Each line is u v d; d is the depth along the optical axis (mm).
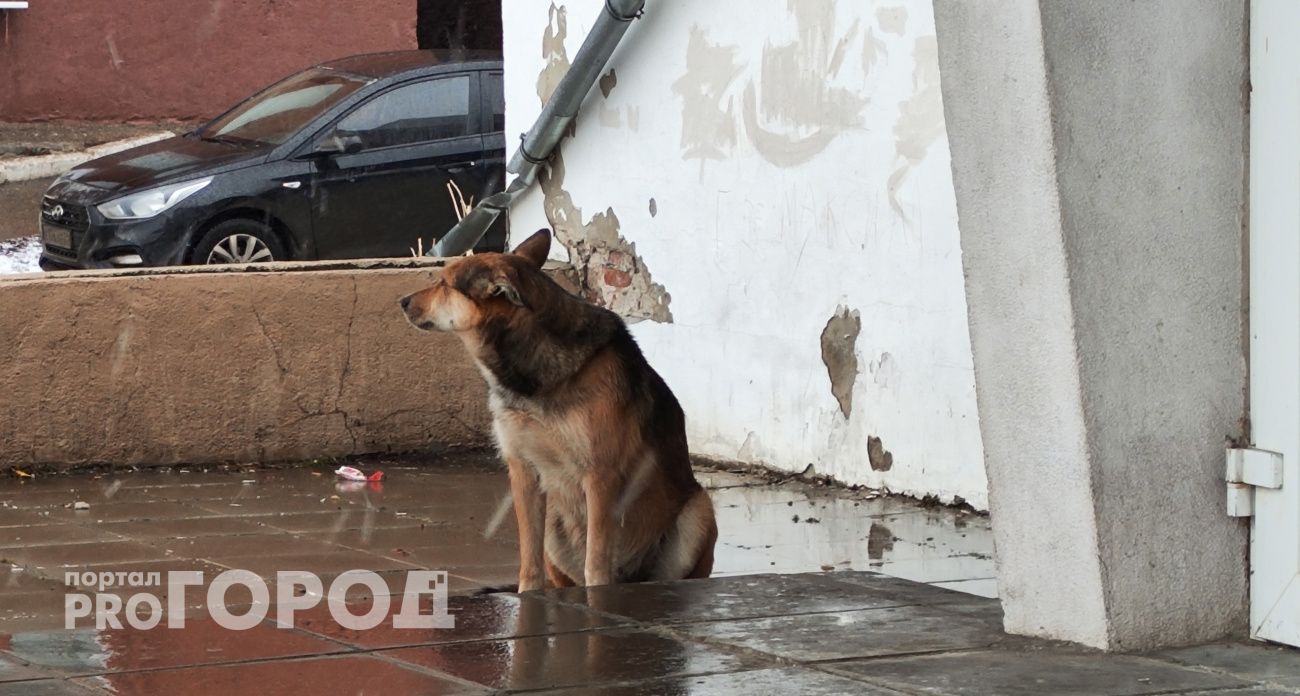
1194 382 4867
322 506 8125
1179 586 4883
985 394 5086
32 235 17000
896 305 8289
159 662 4742
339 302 9367
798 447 8977
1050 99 4660
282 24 20188
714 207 9383
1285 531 4820
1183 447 4863
